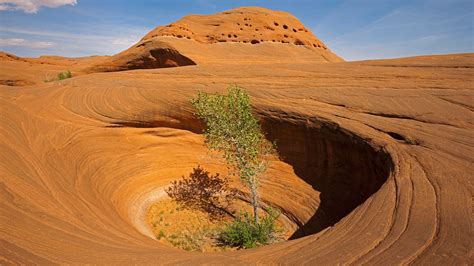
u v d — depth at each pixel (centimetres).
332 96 1312
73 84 1952
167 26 4631
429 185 709
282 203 1273
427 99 1148
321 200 1190
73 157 1252
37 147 1151
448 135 922
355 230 586
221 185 1427
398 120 1076
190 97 1524
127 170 1391
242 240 1049
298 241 595
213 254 558
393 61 1641
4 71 4238
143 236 817
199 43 4456
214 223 1240
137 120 1516
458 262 447
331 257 495
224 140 1164
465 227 537
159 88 1667
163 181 1436
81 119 1504
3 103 1433
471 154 805
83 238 611
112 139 1463
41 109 1509
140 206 1302
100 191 1159
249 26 4862
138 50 4125
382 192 727
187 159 1515
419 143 914
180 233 1164
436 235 525
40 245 530
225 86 1567
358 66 1634
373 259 475
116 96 1648
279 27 5072
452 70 1356
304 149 1298
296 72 1669
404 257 472
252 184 1127
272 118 1334
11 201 664
